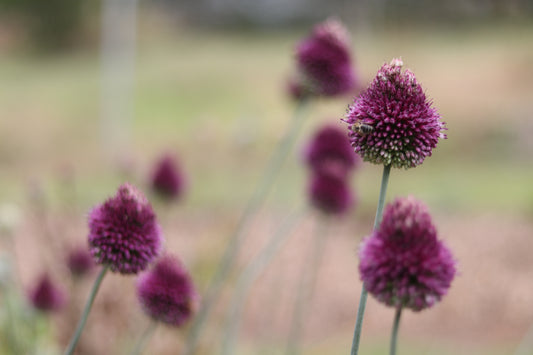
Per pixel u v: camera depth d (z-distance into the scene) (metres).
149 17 43.81
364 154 2.46
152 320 3.50
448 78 23.12
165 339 5.57
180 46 38.72
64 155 18.53
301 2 44.31
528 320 8.47
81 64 35.94
